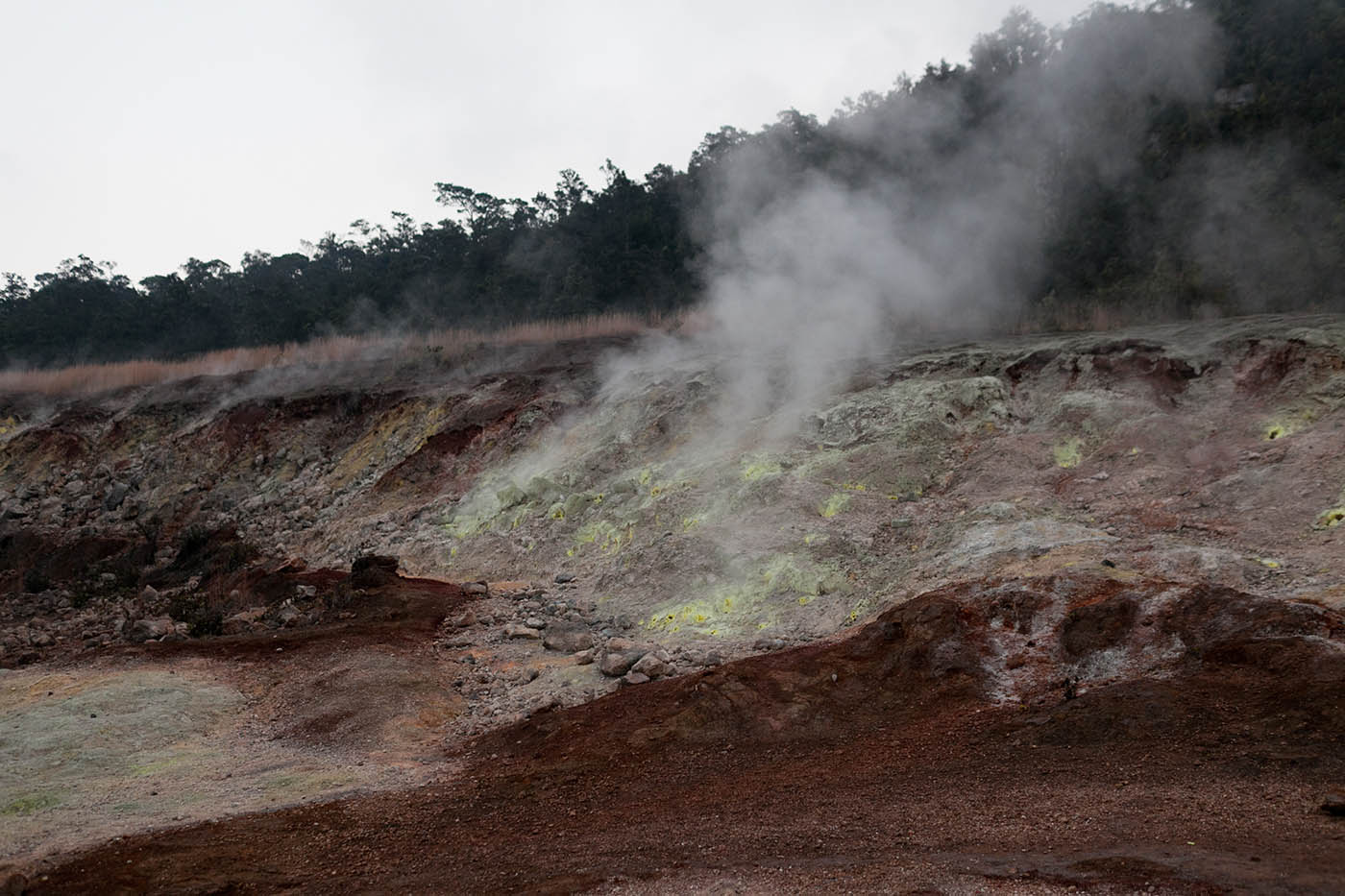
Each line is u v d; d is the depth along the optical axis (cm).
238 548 1723
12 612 1594
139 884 500
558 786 612
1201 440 1026
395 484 1827
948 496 1103
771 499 1146
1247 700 558
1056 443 1135
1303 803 440
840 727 656
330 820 587
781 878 429
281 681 931
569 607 1110
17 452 2477
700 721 682
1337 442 894
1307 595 683
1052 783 510
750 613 964
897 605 805
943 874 410
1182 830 430
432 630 1080
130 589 1694
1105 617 699
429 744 757
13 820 625
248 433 2291
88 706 855
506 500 1520
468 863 499
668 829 517
